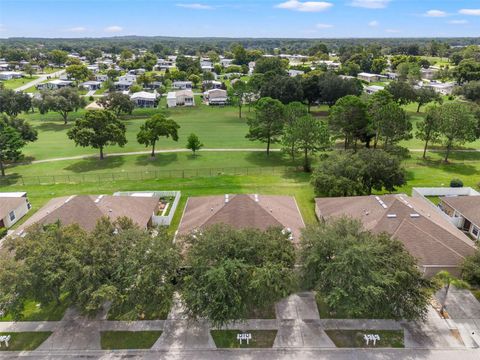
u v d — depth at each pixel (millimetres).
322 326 27047
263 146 77000
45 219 36969
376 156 46469
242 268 24844
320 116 104688
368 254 24750
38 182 57531
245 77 189250
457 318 27719
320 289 26047
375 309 25188
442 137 75000
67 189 54062
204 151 73688
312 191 52406
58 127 98500
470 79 146750
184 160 68000
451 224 38500
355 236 27375
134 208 41344
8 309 24719
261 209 37000
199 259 25766
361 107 64500
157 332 26719
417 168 61781
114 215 38531
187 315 27047
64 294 30609
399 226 34219
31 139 74562
